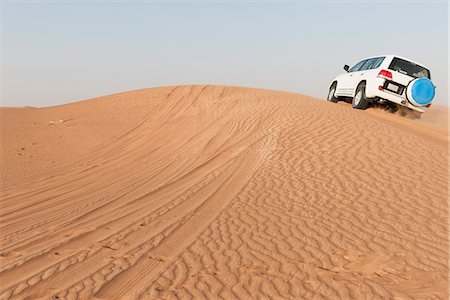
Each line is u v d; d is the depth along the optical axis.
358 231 6.89
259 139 12.78
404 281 5.37
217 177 10.40
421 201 7.97
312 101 16.95
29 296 5.09
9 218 8.94
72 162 15.89
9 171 14.55
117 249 6.53
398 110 16.97
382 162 9.95
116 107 25.89
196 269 5.72
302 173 9.72
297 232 6.91
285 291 5.12
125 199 9.62
